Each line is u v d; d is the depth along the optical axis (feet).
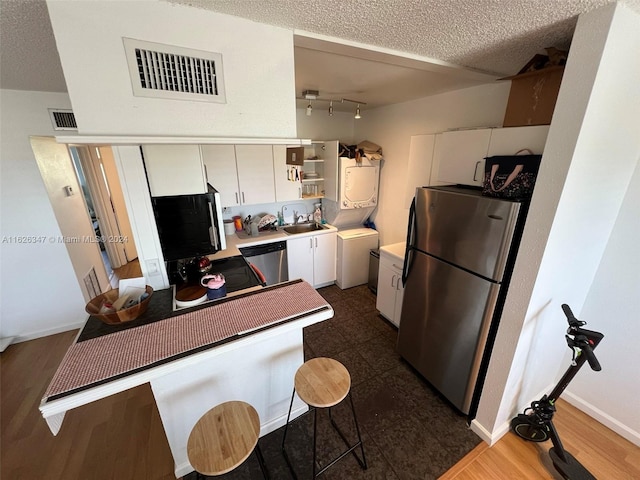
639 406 5.37
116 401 6.52
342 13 3.52
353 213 11.83
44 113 7.60
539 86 4.89
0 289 8.10
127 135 3.39
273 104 4.14
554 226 4.03
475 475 4.95
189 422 4.80
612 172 4.47
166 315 4.72
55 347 8.42
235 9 3.42
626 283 5.25
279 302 4.98
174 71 3.46
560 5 3.27
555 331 5.56
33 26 3.61
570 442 5.53
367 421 5.98
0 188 7.54
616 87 3.71
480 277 5.22
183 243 6.02
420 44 4.59
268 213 11.93
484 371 5.64
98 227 14.47
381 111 10.97
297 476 4.93
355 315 9.98
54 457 5.31
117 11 3.06
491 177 5.17
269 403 5.62
